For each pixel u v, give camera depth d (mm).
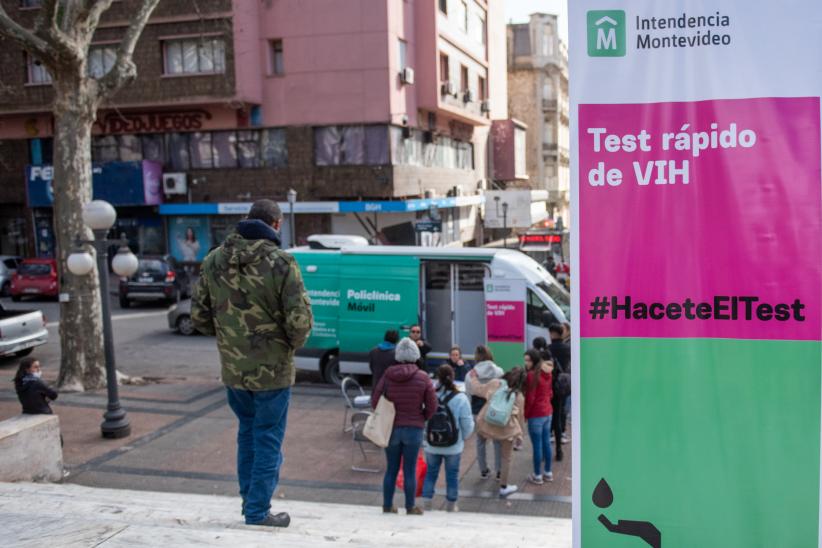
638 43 3170
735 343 3170
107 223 10734
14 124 32406
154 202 30422
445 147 37500
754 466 3172
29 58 30906
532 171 58312
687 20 3129
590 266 3242
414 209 29047
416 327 12156
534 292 13086
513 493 8609
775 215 3111
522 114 58344
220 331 4203
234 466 9492
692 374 3205
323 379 14867
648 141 3178
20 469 7691
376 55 28266
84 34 13469
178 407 12492
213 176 30234
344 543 3637
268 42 29172
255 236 4133
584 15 3184
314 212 29141
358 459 9758
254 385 4188
